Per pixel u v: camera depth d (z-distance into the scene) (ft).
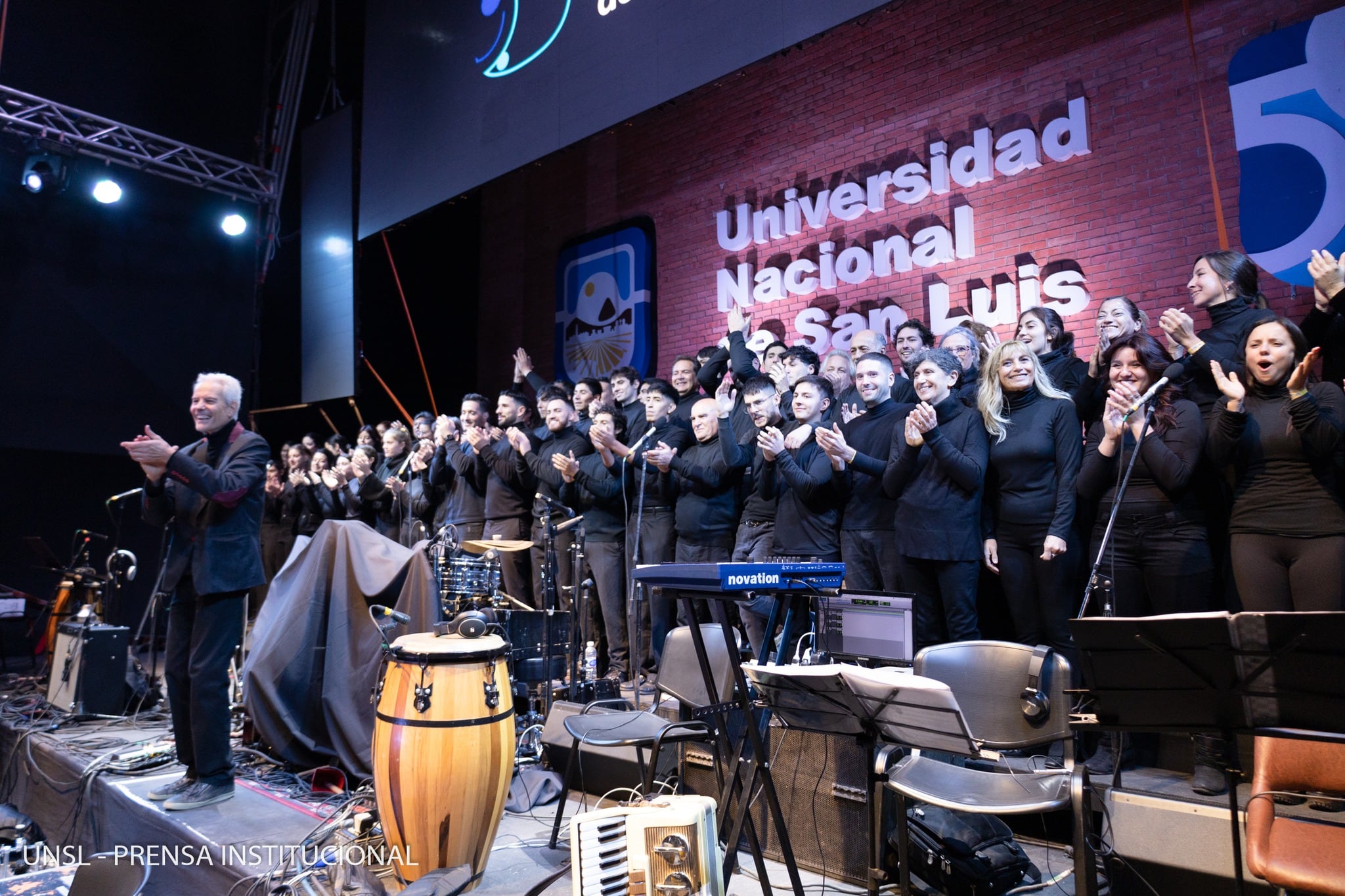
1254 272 11.04
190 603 11.28
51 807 13.06
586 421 18.81
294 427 31.35
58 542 26.91
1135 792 7.93
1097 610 10.28
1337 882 6.07
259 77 29.78
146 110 27.55
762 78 25.45
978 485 11.10
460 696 8.49
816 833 8.87
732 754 7.70
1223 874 7.22
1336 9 16.22
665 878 6.59
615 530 16.44
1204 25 17.83
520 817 10.45
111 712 15.92
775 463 13.35
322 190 26.07
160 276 28.22
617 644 16.33
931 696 6.59
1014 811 6.85
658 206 27.81
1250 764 8.59
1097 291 18.95
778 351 17.56
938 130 21.71
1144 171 18.47
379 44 24.41
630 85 17.84
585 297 29.53
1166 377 9.41
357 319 24.98
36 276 26.03
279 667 11.78
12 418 25.55
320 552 12.26
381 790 8.48
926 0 22.09
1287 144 16.53
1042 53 20.11
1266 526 9.04
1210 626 6.01
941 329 21.33
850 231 23.25
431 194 22.31
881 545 12.32
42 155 25.34
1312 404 8.66
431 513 21.86
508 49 20.54
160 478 10.68
